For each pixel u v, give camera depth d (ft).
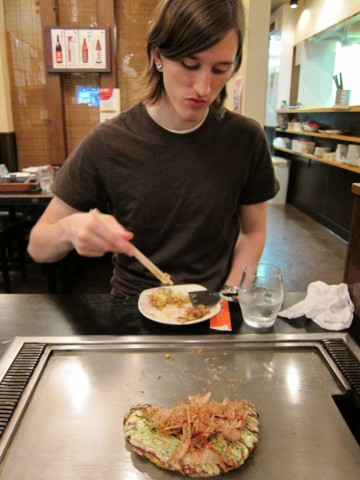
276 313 2.88
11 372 2.33
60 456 1.81
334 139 15.55
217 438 1.82
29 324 2.89
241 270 3.94
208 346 2.63
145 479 1.70
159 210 3.65
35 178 9.26
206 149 3.62
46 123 12.01
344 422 2.03
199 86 2.76
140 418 1.95
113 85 11.50
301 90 20.58
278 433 1.95
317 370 2.44
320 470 1.76
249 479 1.70
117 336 2.71
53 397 2.17
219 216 3.74
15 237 9.78
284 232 14.70
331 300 3.01
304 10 19.35
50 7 10.84
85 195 3.66
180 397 2.19
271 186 4.09
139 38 11.36
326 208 15.48
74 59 11.18
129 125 3.65
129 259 3.87
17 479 1.70
